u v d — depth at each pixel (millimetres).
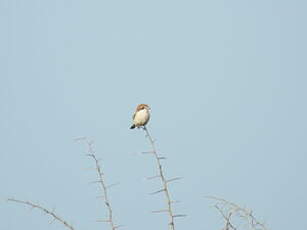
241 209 9508
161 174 9906
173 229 9516
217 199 9695
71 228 9992
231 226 9500
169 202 9641
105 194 10031
